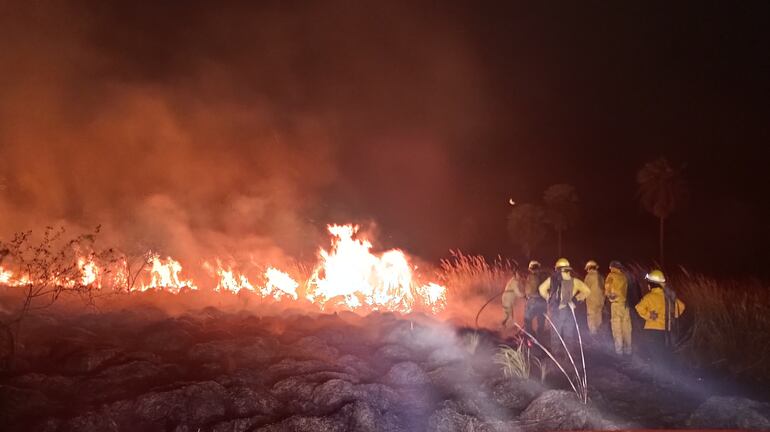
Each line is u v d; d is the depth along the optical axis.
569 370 9.45
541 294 11.19
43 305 12.27
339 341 10.73
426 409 7.70
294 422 6.74
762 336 10.41
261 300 15.46
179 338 9.91
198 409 7.09
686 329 11.76
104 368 8.21
